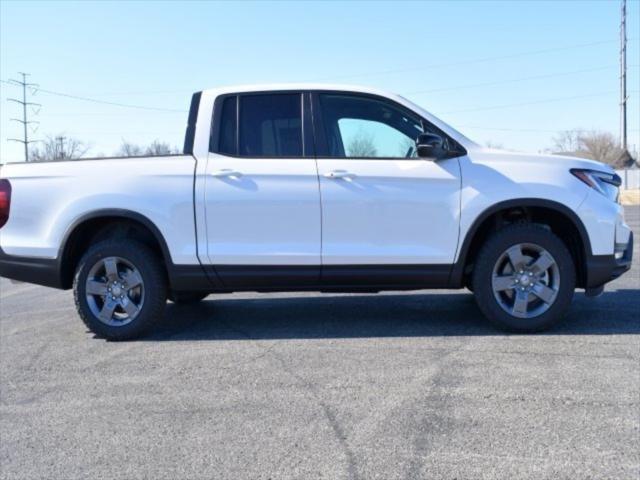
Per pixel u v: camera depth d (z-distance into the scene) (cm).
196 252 543
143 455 336
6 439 361
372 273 539
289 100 560
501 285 536
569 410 373
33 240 561
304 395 408
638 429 347
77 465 328
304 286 550
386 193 532
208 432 360
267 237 540
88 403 409
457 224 533
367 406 387
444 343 512
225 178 540
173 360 493
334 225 536
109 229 589
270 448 338
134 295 561
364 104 559
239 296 750
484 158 542
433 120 554
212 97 565
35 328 623
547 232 529
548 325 534
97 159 565
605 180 553
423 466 314
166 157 557
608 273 537
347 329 570
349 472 311
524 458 319
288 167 538
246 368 466
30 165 572
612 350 482
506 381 420
